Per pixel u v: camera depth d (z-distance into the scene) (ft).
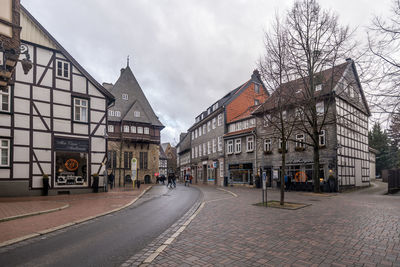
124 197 53.42
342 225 23.99
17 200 47.32
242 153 99.04
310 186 70.03
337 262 14.69
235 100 113.80
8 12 32.86
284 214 30.42
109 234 22.48
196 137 148.56
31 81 57.98
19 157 54.95
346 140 73.51
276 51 42.75
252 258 15.47
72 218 29.50
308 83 59.47
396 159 151.12
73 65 64.49
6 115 54.24
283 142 40.63
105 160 67.46
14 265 15.39
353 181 75.05
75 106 64.08
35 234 22.13
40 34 60.29
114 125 153.28
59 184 59.36
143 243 19.47
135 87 167.43
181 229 23.13
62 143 60.70
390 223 24.77
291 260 15.06
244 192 66.23
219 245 18.17
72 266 15.01
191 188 88.22
